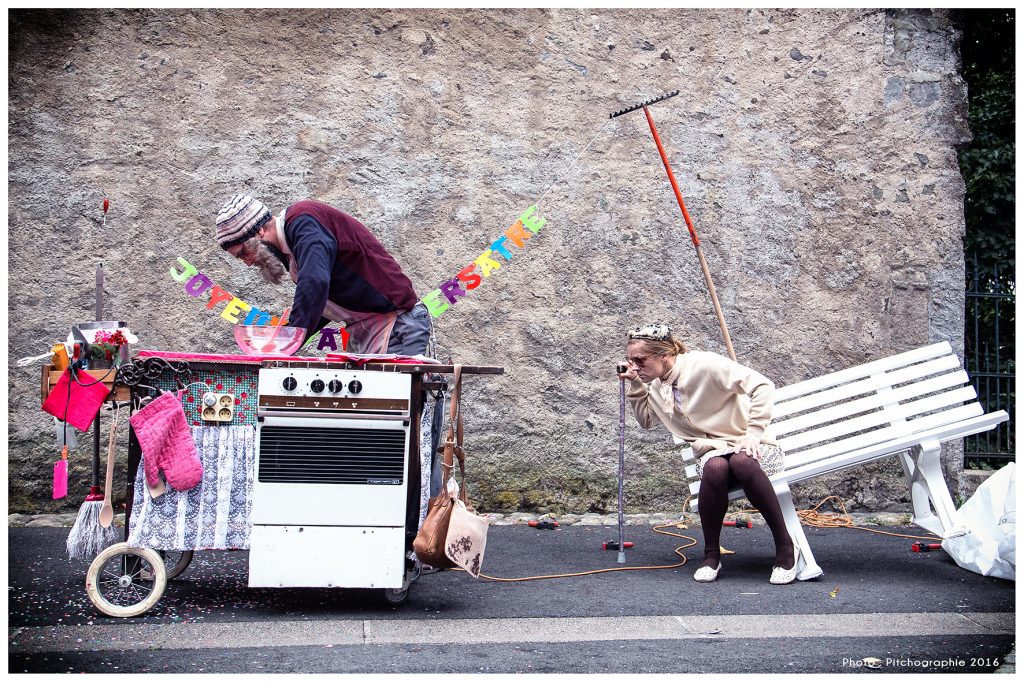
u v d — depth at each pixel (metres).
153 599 2.97
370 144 4.98
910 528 4.73
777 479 3.59
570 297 5.00
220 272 4.86
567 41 5.09
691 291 5.05
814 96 5.15
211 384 3.00
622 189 5.06
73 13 4.84
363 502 2.95
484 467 4.92
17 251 4.74
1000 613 3.08
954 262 5.14
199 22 4.92
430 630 2.88
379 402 2.97
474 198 5.00
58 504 4.71
